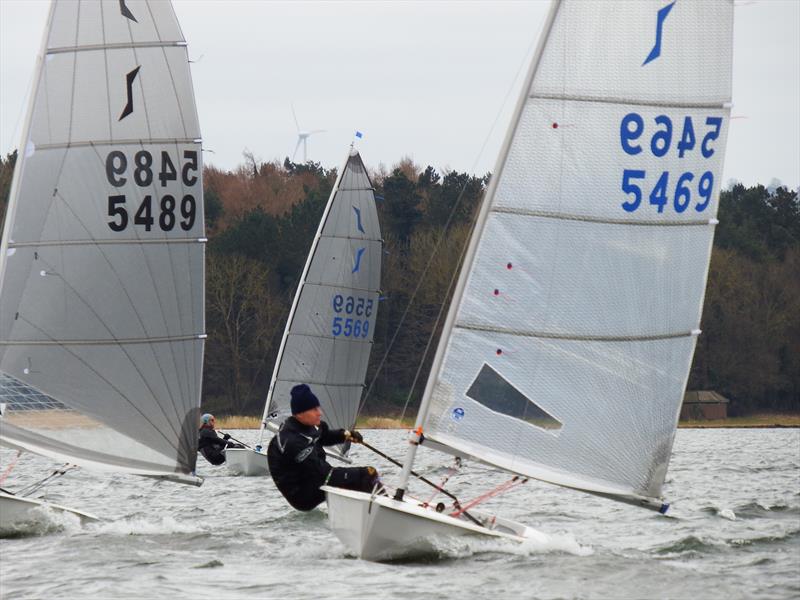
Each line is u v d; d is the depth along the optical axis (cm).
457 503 4059
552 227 3956
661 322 4053
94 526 4656
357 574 3634
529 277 3953
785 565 3916
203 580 3553
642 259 4022
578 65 3966
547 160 3956
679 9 4028
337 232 8844
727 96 4109
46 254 4678
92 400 4722
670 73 4031
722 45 4088
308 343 8862
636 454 4044
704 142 4094
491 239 3944
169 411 4841
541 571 3669
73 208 4716
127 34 4797
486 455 3941
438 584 3466
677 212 4062
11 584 3488
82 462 4691
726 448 13438
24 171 4662
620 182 3994
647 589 3441
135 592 3369
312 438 4106
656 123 4025
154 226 4828
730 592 3419
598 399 3997
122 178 4781
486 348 3934
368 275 8956
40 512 4509
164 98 4856
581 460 3994
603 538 4697
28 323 4647
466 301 3931
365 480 4091
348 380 8969
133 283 4791
